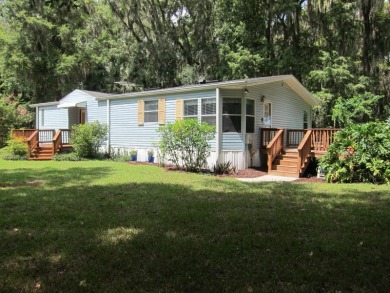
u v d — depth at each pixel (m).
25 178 9.21
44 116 20.48
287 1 19.91
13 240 3.97
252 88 12.86
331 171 9.66
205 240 3.95
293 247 3.74
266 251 3.62
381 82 22.02
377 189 7.87
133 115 15.31
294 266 3.22
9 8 23.16
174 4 25.56
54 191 7.17
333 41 20.58
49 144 17.67
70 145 17.25
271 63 20.94
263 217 5.05
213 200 6.37
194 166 11.62
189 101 13.09
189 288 2.77
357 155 9.41
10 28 24.12
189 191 7.34
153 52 25.50
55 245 3.78
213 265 3.22
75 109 18.81
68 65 23.66
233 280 2.90
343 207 5.83
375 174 8.98
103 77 27.19
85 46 25.03
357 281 2.90
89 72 25.95
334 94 19.17
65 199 6.33
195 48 25.72
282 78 13.91
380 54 21.27
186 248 3.67
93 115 17.38
